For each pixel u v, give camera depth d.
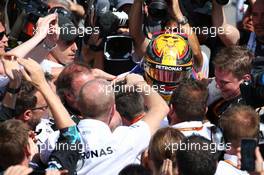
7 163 13.81
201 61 18.55
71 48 18.81
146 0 18.72
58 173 13.35
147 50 16.92
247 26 20.14
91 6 19.97
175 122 15.56
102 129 14.65
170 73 16.59
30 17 19.23
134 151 14.83
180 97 15.38
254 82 15.43
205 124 15.88
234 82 16.67
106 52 19.19
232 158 14.43
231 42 19.59
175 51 16.70
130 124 15.72
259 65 17.39
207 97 15.58
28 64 14.49
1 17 19.80
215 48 20.19
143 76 17.23
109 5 20.09
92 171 14.60
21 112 15.58
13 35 19.34
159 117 15.27
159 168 13.95
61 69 18.34
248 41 19.75
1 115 15.58
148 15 18.81
